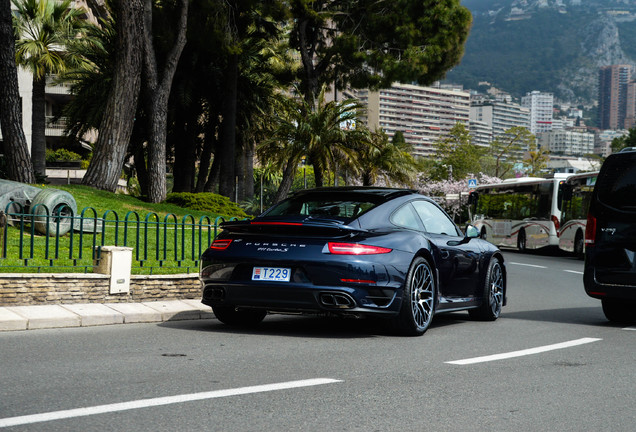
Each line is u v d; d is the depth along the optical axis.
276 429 4.23
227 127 31.75
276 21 33.16
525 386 5.68
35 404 4.60
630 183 10.02
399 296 8.02
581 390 5.60
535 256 31.06
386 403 4.97
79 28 34.25
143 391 5.06
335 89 35.78
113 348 6.89
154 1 31.16
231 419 4.41
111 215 19.61
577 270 22.81
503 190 36.53
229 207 25.75
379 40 32.69
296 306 7.79
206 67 35.25
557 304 13.19
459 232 9.83
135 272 11.19
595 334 9.00
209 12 29.81
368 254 7.79
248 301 7.97
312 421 4.43
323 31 34.19
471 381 5.81
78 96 33.34
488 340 8.20
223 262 8.06
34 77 33.09
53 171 55.19
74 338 7.44
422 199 9.25
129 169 60.72
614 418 4.76
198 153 43.44
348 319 9.94
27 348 6.73
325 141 26.09
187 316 9.46
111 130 23.25
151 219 20.56
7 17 20.22
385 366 6.37
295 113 26.44
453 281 9.23
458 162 82.56
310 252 7.75
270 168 27.72
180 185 37.75
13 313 8.18
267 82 36.53
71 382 5.30
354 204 8.43
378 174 28.25
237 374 5.79
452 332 8.88
